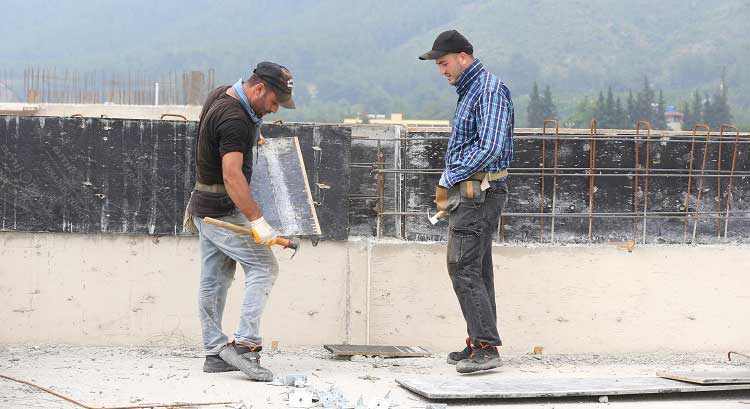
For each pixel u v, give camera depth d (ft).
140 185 22.93
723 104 291.99
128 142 22.88
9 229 22.65
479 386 18.48
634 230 24.93
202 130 18.48
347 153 23.43
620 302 24.00
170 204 22.99
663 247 24.13
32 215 22.71
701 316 24.16
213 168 18.69
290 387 18.47
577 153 24.79
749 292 24.23
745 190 25.20
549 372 21.13
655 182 25.02
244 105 18.39
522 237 24.71
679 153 25.03
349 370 20.72
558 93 631.97
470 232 20.02
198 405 16.75
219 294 19.52
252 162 20.08
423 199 24.63
